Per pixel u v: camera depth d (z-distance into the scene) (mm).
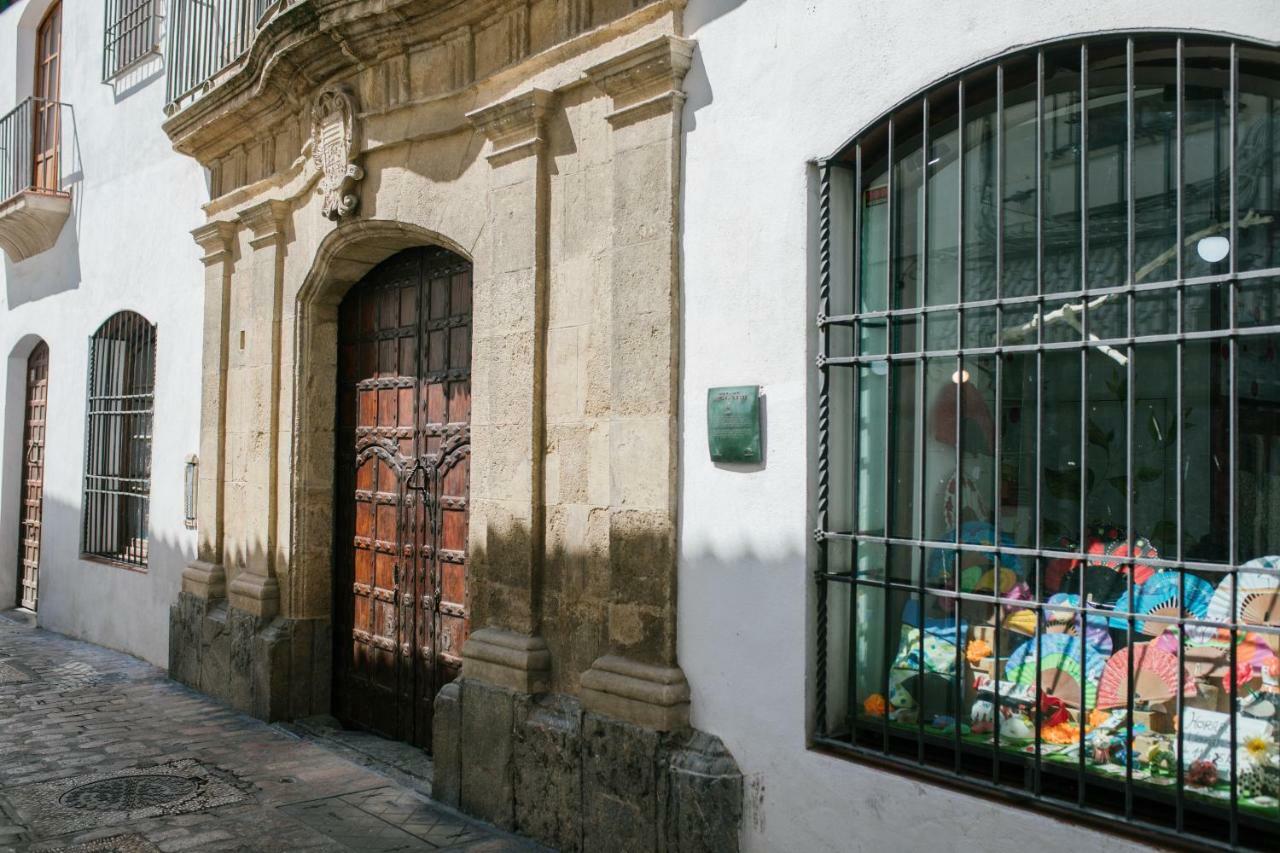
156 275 9297
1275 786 3000
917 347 3920
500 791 5121
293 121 7207
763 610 4137
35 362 12328
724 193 4348
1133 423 3320
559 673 5039
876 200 4094
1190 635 3186
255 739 6758
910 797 3633
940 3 3660
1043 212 3535
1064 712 3469
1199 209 3234
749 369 4227
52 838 5012
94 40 10680
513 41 5398
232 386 7922
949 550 3805
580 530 4957
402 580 6602
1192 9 3076
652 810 4348
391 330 6809
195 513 8414
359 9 5867
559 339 5125
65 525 11016
